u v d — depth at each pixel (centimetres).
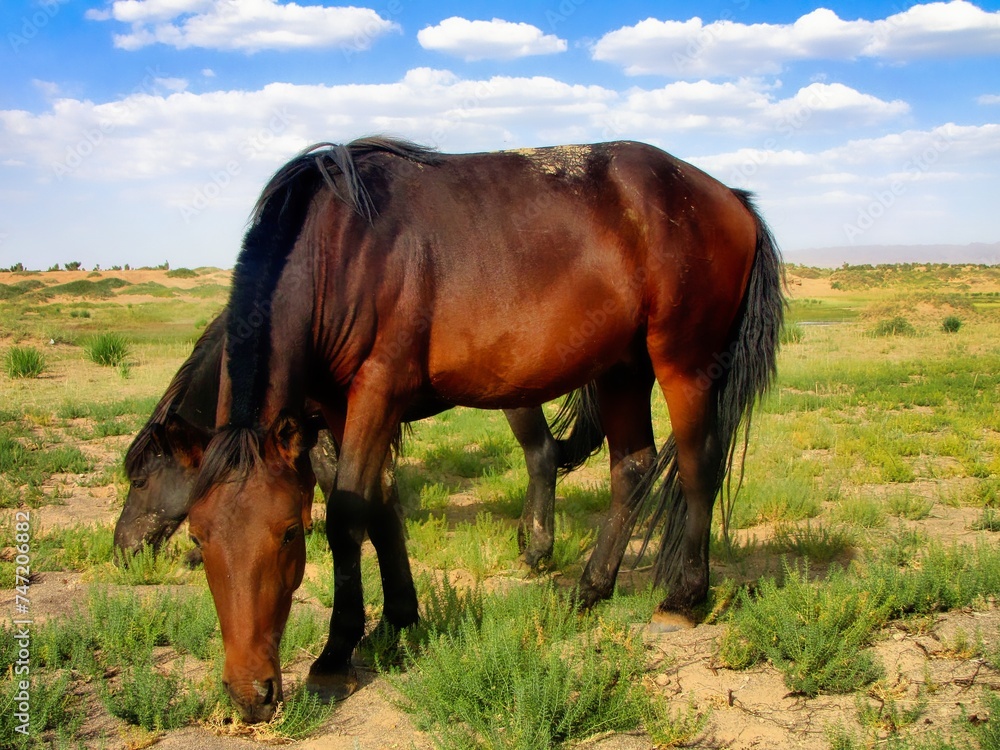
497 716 299
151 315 3344
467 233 355
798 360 1761
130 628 377
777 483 663
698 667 352
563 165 388
